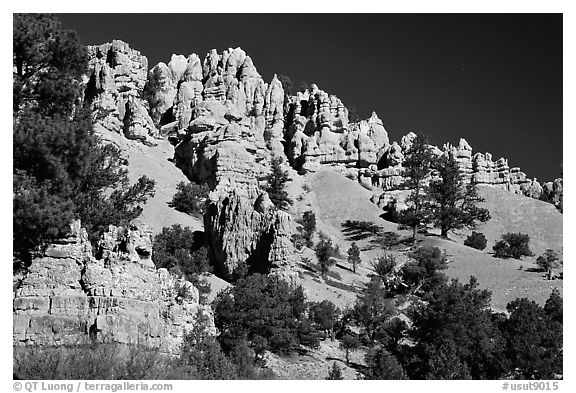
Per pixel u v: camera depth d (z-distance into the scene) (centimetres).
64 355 3325
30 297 3622
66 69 4825
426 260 8456
